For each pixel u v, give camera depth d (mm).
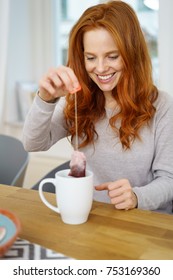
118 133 1180
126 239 719
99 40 1017
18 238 728
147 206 957
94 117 1218
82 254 667
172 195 1052
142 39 1105
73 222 784
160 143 1145
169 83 1973
